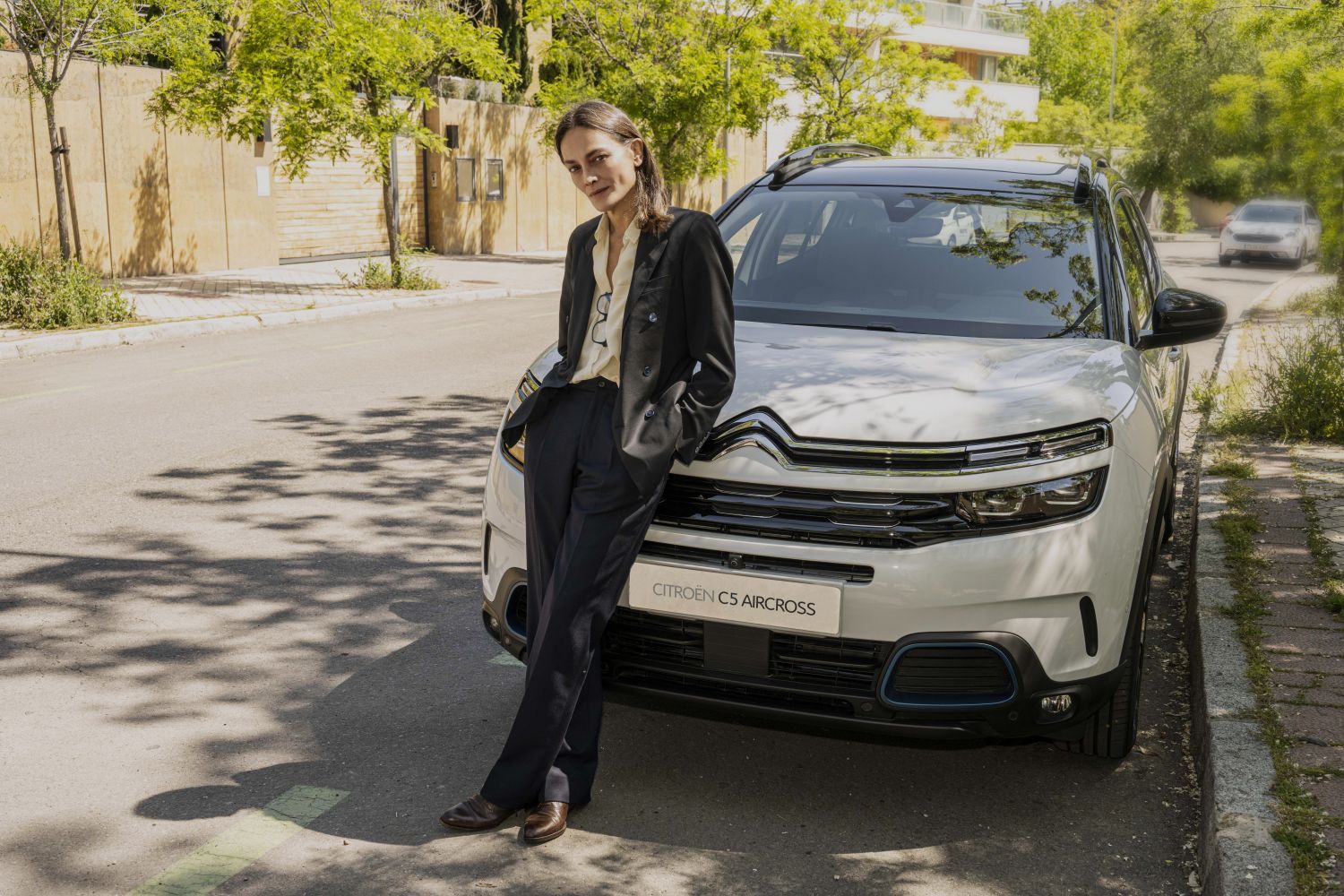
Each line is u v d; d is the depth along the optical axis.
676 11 23.56
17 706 4.18
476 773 3.78
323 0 16.25
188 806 3.55
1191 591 5.22
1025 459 3.32
